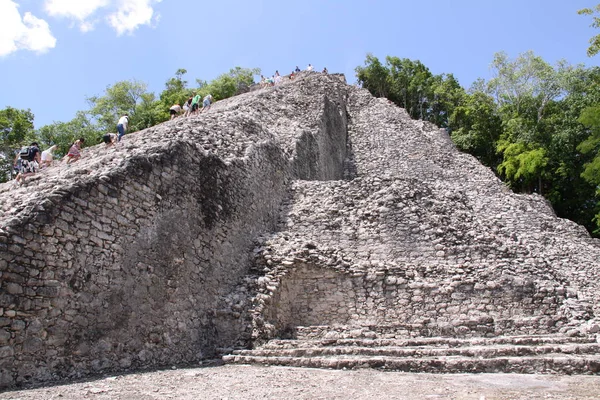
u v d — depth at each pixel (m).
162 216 8.57
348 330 9.69
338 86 30.08
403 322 10.28
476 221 12.38
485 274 10.54
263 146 13.37
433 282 10.54
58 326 6.24
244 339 9.12
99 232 7.13
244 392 5.69
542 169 28.69
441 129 27.75
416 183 12.93
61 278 6.38
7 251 5.69
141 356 7.52
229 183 11.06
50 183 7.58
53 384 5.79
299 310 10.72
